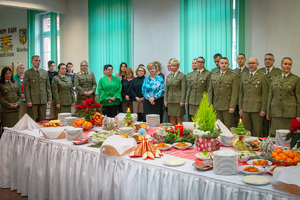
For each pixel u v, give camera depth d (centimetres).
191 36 613
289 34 495
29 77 546
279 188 162
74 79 646
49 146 297
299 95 386
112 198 242
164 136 278
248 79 429
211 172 194
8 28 1070
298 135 198
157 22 674
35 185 313
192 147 262
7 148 351
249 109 423
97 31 794
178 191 201
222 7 564
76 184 267
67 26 886
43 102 557
